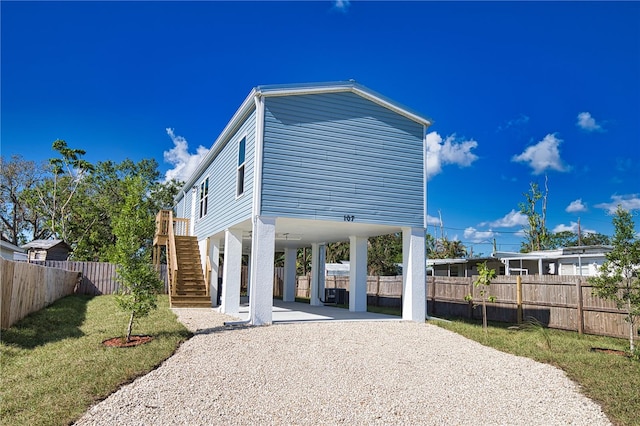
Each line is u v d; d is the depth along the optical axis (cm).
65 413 433
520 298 1259
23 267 976
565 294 1143
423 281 1168
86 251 2925
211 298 1462
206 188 1681
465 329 1000
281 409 480
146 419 437
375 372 633
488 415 489
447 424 461
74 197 3378
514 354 768
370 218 1123
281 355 704
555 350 792
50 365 601
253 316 985
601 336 1043
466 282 1453
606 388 569
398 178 1170
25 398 472
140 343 732
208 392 520
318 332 909
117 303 761
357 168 1120
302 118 1069
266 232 1005
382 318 1212
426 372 645
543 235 3328
